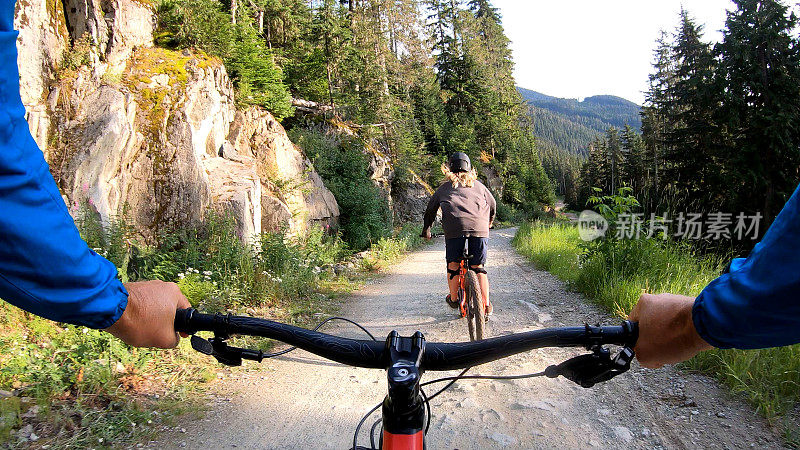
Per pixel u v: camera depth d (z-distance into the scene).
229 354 1.38
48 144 8.38
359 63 28.34
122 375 4.51
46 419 3.69
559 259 11.14
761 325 0.72
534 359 5.16
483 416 3.91
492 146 58.56
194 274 8.05
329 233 16.48
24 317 5.38
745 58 28.69
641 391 4.18
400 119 33.09
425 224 6.45
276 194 12.19
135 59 10.08
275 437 3.72
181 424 3.86
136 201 9.09
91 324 0.91
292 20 24.12
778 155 28.02
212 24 12.52
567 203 145.88
